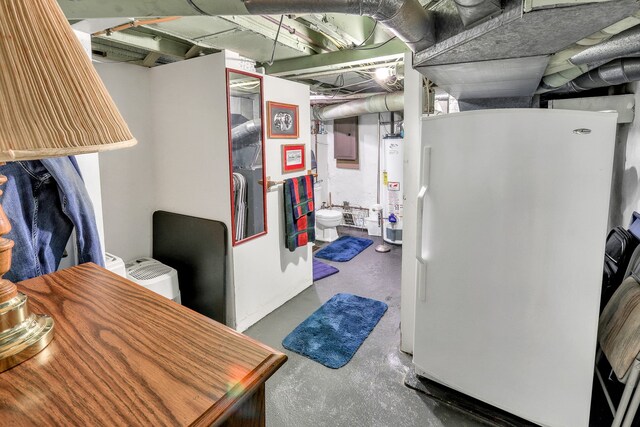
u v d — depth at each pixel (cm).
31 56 42
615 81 218
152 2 126
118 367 56
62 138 43
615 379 179
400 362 235
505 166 155
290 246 316
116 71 260
